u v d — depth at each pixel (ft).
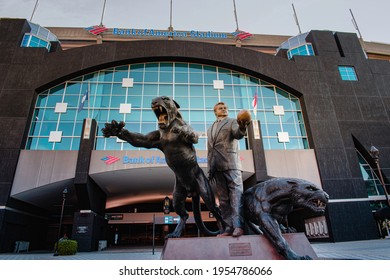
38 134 75.46
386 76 95.25
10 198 65.51
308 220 81.20
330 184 75.25
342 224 71.46
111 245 103.76
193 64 90.53
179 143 14.73
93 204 71.41
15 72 79.82
